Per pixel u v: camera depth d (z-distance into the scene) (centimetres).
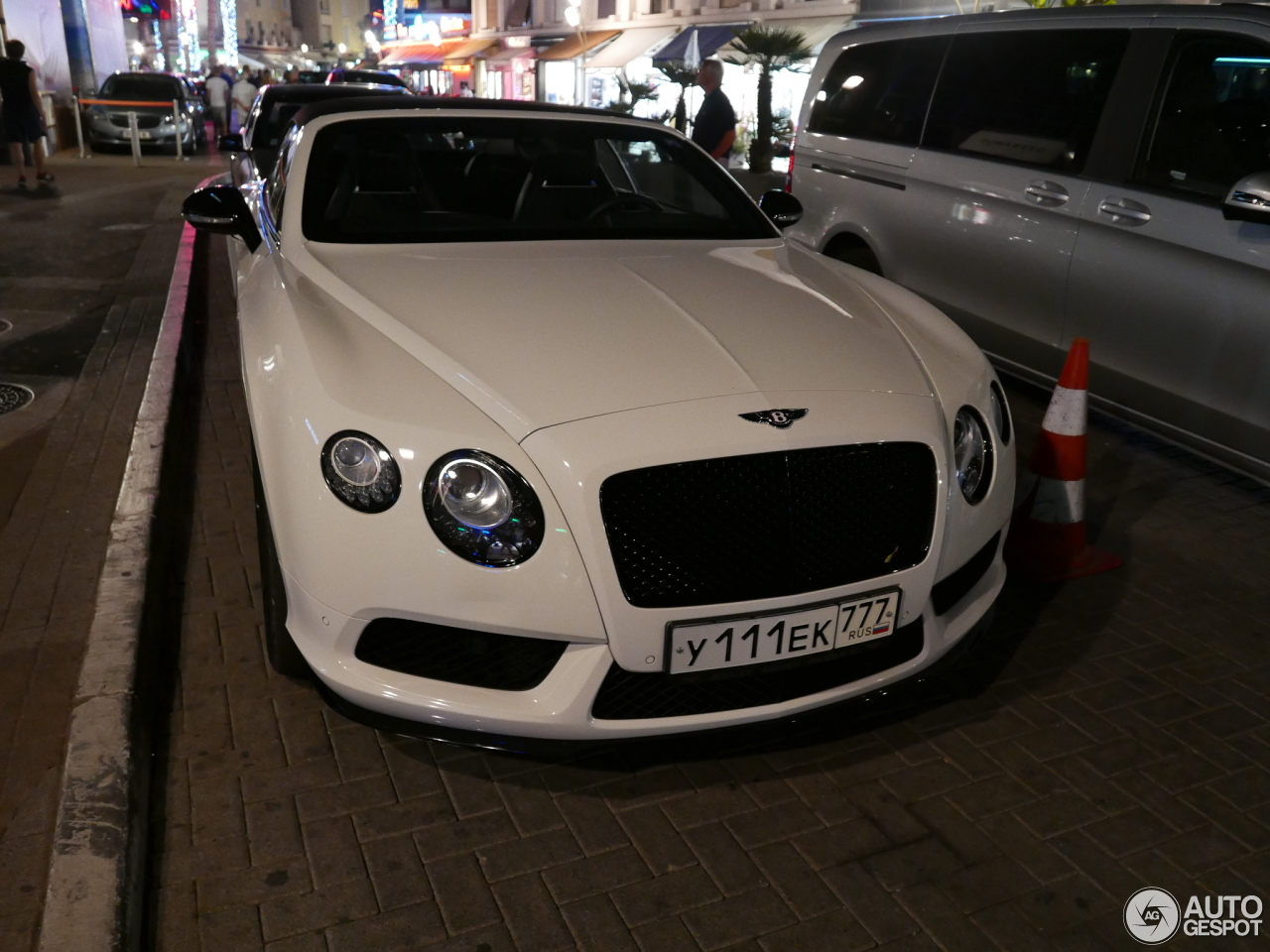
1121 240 383
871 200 500
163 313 600
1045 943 187
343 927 184
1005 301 435
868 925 189
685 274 274
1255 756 240
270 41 7825
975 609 234
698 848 207
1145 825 217
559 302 242
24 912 181
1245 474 365
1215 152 358
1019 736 245
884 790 225
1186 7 382
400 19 4584
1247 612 303
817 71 549
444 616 192
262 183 441
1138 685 266
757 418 199
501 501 188
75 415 438
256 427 218
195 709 242
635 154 345
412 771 225
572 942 183
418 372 208
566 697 196
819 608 202
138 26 6619
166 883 192
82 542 321
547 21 3203
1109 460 415
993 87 447
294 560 200
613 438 191
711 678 199
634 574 191
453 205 309
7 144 1444
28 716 237
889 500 207
